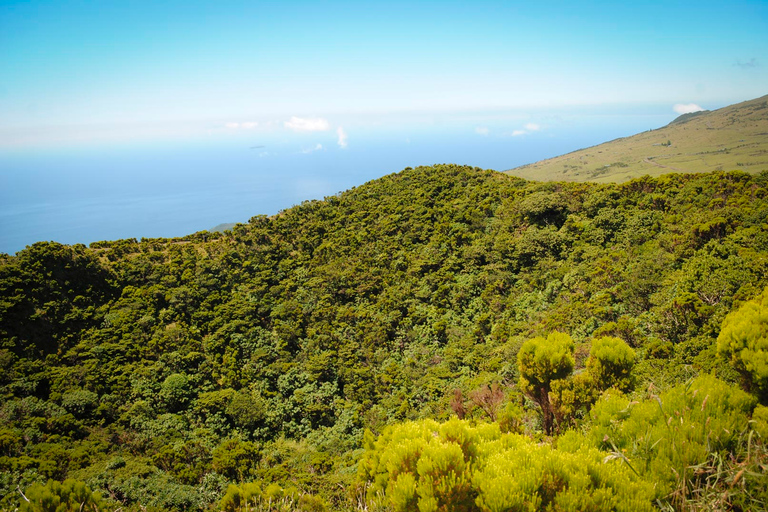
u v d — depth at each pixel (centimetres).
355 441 2180
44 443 1883
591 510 252
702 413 314
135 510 1486
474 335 2705
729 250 1811
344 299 3416
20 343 2530
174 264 3562
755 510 235
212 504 1616
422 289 3238
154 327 2906
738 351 399
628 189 3544
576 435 355
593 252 2858
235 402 2338
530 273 3098
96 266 3247
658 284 2030
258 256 3866
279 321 3062
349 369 2636
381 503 413
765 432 280
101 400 2300
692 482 273
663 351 1343
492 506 266
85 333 2772
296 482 1509
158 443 2044
